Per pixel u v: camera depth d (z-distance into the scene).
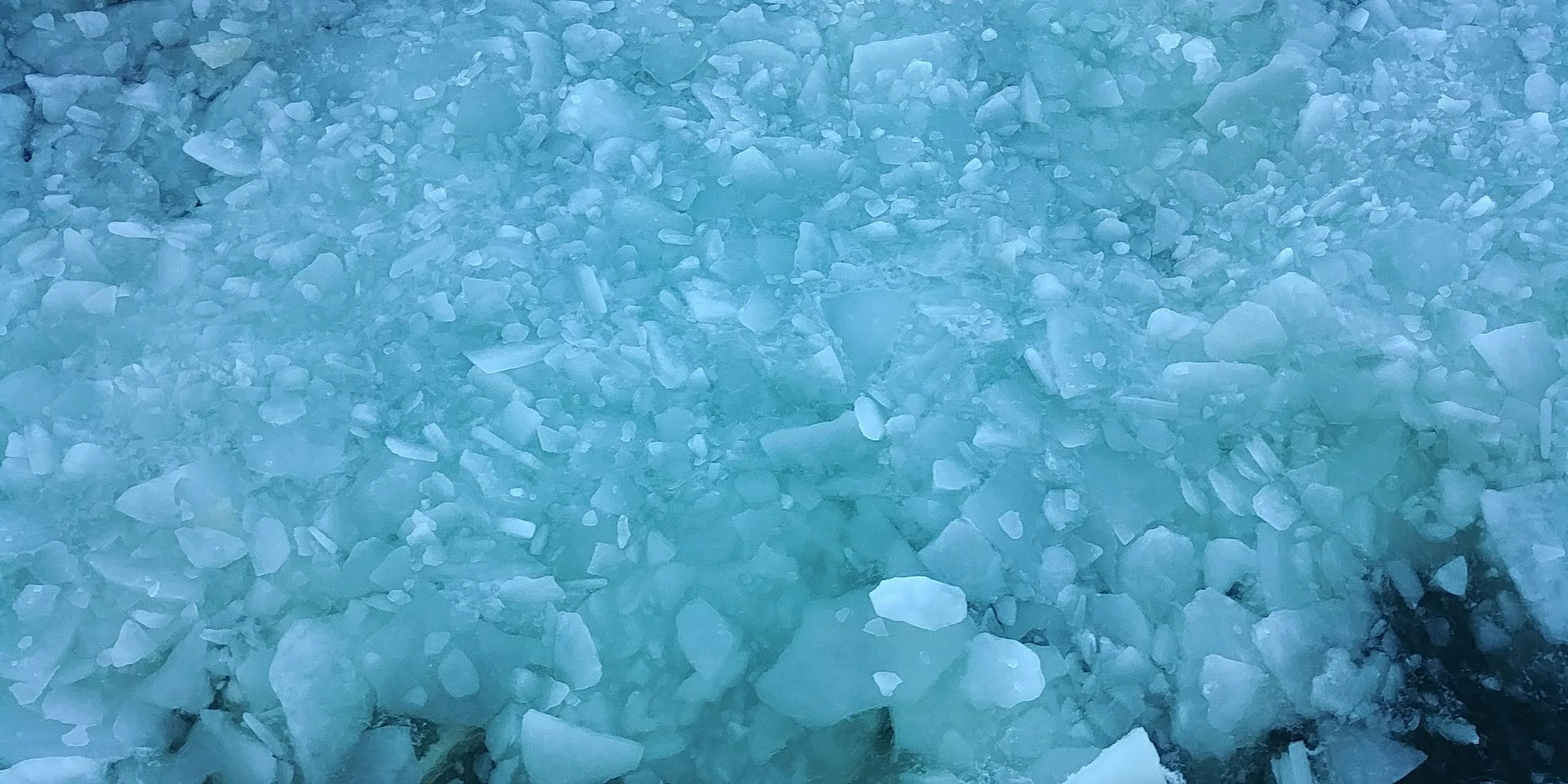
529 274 4.95
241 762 3.95
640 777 3.97
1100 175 5.35
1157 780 3.75
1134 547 4.32
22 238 5.01
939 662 4.06
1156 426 4.54
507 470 4.49
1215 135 5.47
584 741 3.91
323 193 5.20
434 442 4.46
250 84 5.51
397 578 4.23
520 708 4.06
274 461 4.42
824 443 4.52
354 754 4.00
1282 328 4.67
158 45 5.75
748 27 5.79
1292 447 4.52
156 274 4.93
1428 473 4.49
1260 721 4.01
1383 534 4.38
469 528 4.39
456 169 5.27
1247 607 4.21
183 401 4.56
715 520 4.41
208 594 4.23
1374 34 5.70
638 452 4.55
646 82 5.68
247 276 4.95
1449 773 3.94
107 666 4.07
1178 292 4.93
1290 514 4.33
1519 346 4.56
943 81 5.59
